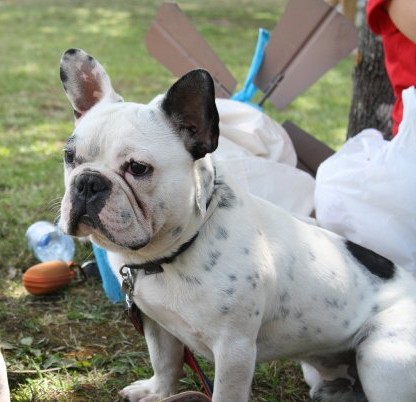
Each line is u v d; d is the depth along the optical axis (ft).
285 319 9.07
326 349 9.53
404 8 10.97
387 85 14.99
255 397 10.46
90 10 52.75
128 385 10.40
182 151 7.88
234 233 8.45
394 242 10.84
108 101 8.51
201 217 8.10
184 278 8.30
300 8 13.38
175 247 8.18
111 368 10.80
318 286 9.10
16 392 10.03
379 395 8.98
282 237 9.07
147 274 8.50
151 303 8.63
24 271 13.76
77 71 8.69
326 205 11.25
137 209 7.63
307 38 13.51
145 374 10.69
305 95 30.04
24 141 21.80
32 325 11.78
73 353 11.19
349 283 9.34
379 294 9.48
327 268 9.22
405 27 11.09
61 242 14.06
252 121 12.50
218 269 8.29
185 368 10.98
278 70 13.74
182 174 7.84
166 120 7.86
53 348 11.28
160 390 9.93
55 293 12.95
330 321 9.22
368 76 15.17
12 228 15.33
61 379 10.39
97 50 37.55
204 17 51.21
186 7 56.29
